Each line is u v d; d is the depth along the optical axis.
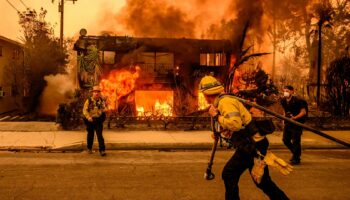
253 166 4.41
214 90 4.53
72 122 12.66
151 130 12.62
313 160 8.98
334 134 12.44
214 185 6.59
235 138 4.40
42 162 8.42
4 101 22.30
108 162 8.52
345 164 8.50
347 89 15.54
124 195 5.96
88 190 6.22
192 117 13.19
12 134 11.67
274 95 14.44
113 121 13.23
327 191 6.31
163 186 6.50
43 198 5.76
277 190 4.52
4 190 6.17
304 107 8.28
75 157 9.08
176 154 9.61
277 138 11.46
